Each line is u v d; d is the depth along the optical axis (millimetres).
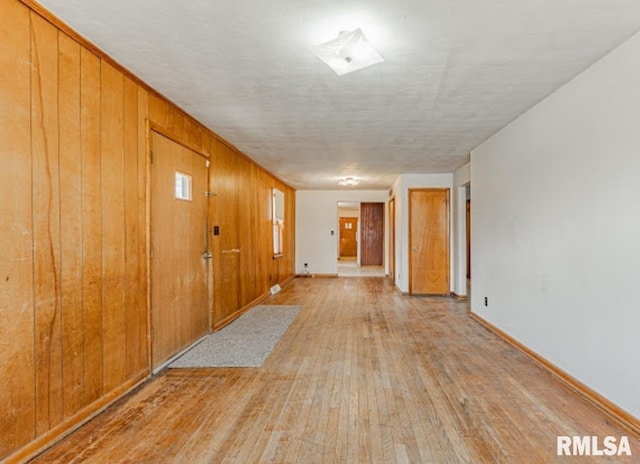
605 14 1818
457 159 5348
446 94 2865
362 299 6156
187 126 3426
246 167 5250
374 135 4055
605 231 2270
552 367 2865
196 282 3656
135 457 1818
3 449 1640
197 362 3143
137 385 2645
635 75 2025
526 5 1745
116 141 2412
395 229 7555
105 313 2309
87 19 1887
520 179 3393
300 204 9203
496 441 1956
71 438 1974
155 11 1811
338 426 2117
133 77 2561
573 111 2582
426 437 2000
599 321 2334
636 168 2029
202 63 2373
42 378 1841
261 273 6086
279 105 3121
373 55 2074
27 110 1754
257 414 2260
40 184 1831
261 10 1791
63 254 1974
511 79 2590
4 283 1645
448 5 1744
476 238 4609
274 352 3420
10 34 1662
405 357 3277
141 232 2703
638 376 2016
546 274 2955
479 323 4488
